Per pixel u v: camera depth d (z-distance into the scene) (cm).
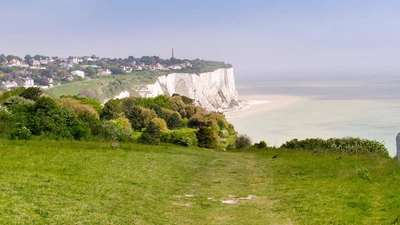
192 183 2720
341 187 2414
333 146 5625
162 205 1980
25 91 9706
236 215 1864
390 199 2005
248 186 2684
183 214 1842
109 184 2286
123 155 3697
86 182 2250
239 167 3781
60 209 1591
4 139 4403
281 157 4697
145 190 2284
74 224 1428
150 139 6931
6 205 1495
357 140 5869
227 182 2841
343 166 3447
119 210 1752
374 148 5512
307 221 1727
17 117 5238
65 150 3603
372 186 2375
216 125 14412
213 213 1895
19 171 2291
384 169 2950
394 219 1641
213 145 9044
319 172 3183
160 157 3925
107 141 5656
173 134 8712
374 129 18425
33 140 4547
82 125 5781
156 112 13862
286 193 2364
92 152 3691
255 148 7375
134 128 12019
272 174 3253
